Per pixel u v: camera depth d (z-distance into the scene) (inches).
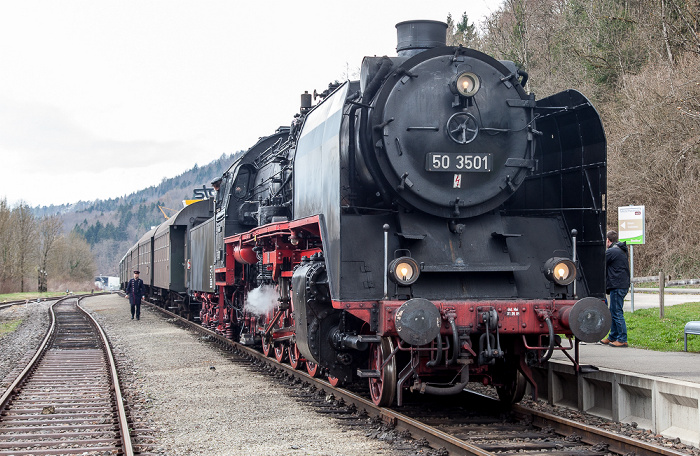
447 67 305.0
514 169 310.3
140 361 502.0
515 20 1353.3
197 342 626.5
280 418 297.4
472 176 300.7
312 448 243.6
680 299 715.4
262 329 479.5
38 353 547.8
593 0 1184.2
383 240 291.4
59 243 2817.4
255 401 337.4
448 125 296.2
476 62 308.5
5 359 538.3
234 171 594.2
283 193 469.7
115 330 782.5
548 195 346.3
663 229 983.0
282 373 416.5
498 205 308.5
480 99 305.9
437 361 260.8
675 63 997.2
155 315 1043.3
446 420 288.5
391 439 252.8
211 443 254.1
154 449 245.8
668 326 458.9
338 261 281.0
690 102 847.1
